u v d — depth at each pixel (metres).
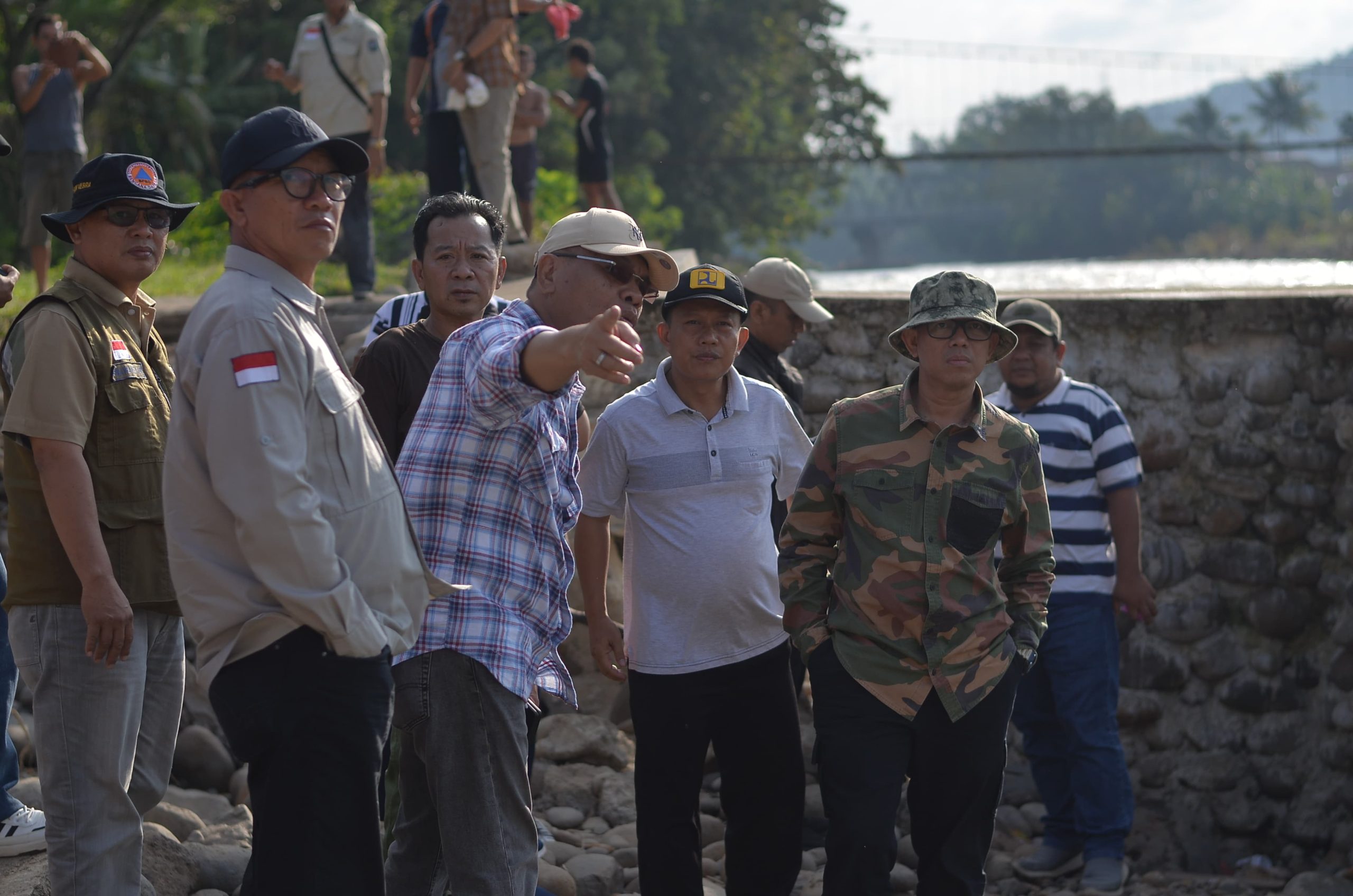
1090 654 4.61
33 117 7.82
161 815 3.91
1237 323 5.44
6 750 3.37
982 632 3.25
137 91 20.92
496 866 2.71
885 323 5.65
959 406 3.34
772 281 4.34
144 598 2.90
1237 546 5.48
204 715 4.86
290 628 2.27
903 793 5.11
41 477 2.75
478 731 2.69
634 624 3.46
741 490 3.43
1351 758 5.37
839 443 3.39
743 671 3.42
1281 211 100.69
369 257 7.36
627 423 3.42
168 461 2.31
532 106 8.62
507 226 7.67
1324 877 4.66
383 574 2.38
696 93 31.86
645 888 3.45
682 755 3.40
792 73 35.31
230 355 2.22
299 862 2.28
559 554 2.87
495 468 2.72
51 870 2.84
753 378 4.17
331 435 2.33
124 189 2.89
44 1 16.86
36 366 2.74
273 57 24.66
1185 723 5.48
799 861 3.55
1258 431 5.46
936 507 3.27
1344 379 5.40
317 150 2.36
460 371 2.74
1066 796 4.77
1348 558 5.39
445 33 7.44
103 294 2.91
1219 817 5.45
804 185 35.56
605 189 9.95
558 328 2.79
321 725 2.28
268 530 2.18
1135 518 4.61
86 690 2.85
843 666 3.30
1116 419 4.64
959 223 119.44
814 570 3.43
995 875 4.80
